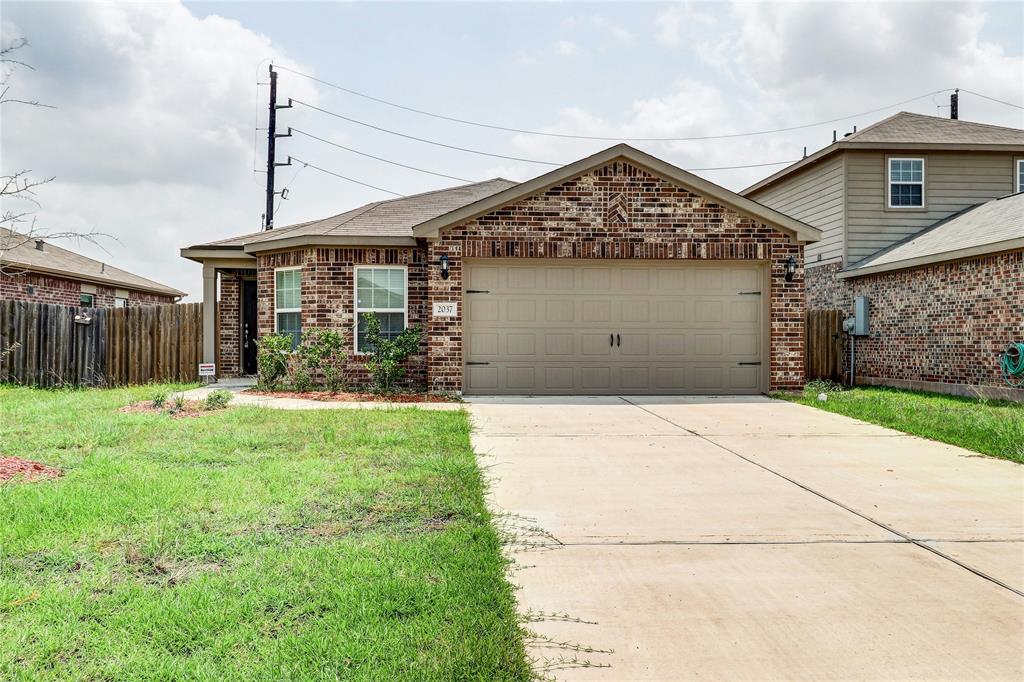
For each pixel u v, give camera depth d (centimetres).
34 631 292
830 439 804
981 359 1269
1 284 1731
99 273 2212
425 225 1170
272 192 2505
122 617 305
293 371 1311
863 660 285
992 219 1429
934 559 407
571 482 592
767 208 1199
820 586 365
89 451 649
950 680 269
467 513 479
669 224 1198
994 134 1755
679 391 1220
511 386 1207
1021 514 502
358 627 300
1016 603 343
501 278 1204
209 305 1438
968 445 761
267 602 325
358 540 418
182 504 477
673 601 345
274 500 492
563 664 278
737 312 1227
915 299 1456
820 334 1614
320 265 1270
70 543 400
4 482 528
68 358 1335
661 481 598
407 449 684
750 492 563
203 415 888
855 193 1703
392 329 1285
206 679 257
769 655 289
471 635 294
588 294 1214
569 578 374
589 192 1193
